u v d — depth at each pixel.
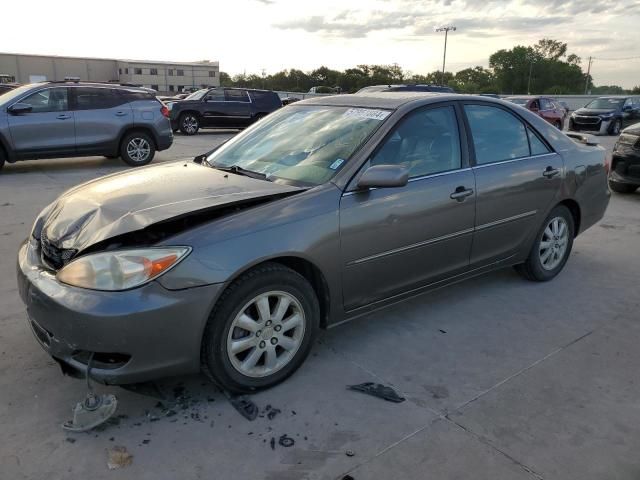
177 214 2.69
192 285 2.58
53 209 3.27
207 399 2.90
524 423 2.73
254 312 2.88
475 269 4.01
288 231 2.86
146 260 2.52
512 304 4.20
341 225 3.06
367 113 3.61
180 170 3.67
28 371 3.13
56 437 2.58
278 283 2.86
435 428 2.68
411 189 3.40
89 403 2.61
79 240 2.75
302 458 2.46
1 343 3.43
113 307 2.46
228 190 3.07
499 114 4.12
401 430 2.66
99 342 2.49
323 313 3.23
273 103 21.50
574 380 3.13
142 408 2.81
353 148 3.31
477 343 3.56
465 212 3.71
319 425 2.69
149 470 2.37
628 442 2.60
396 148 3.40
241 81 103.25
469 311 4.06
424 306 4.14
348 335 3.66
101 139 10.74
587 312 4.07
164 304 2.53
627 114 22.73
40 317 2.66
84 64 84.75
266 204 2.90
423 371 3.21
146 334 2.52
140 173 3.65
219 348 2.73
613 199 8.42
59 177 9.74
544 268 4.59
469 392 3.00
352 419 2.74
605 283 4.68
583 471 2.40
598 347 3.53
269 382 2.96
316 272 3.08
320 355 3.38
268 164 3.53
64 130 10.30
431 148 3.62
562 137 4.58
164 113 11.50
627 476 2.38
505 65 99.69
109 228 2.69
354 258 3.17
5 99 9.98
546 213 4.38
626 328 3.81
